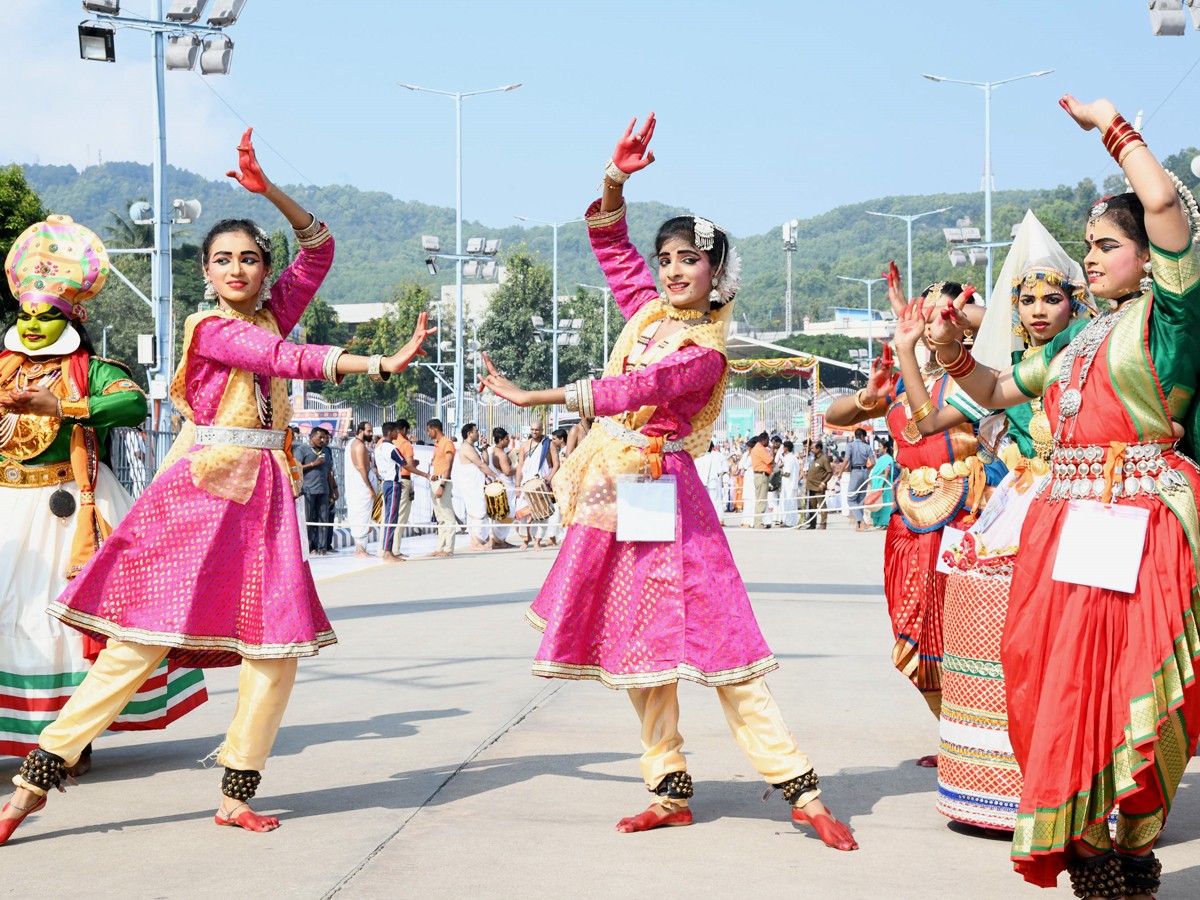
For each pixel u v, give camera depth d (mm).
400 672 7883
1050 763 3336
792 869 4031
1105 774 3309
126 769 5555
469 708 6730
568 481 4574
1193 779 5387
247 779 4547
